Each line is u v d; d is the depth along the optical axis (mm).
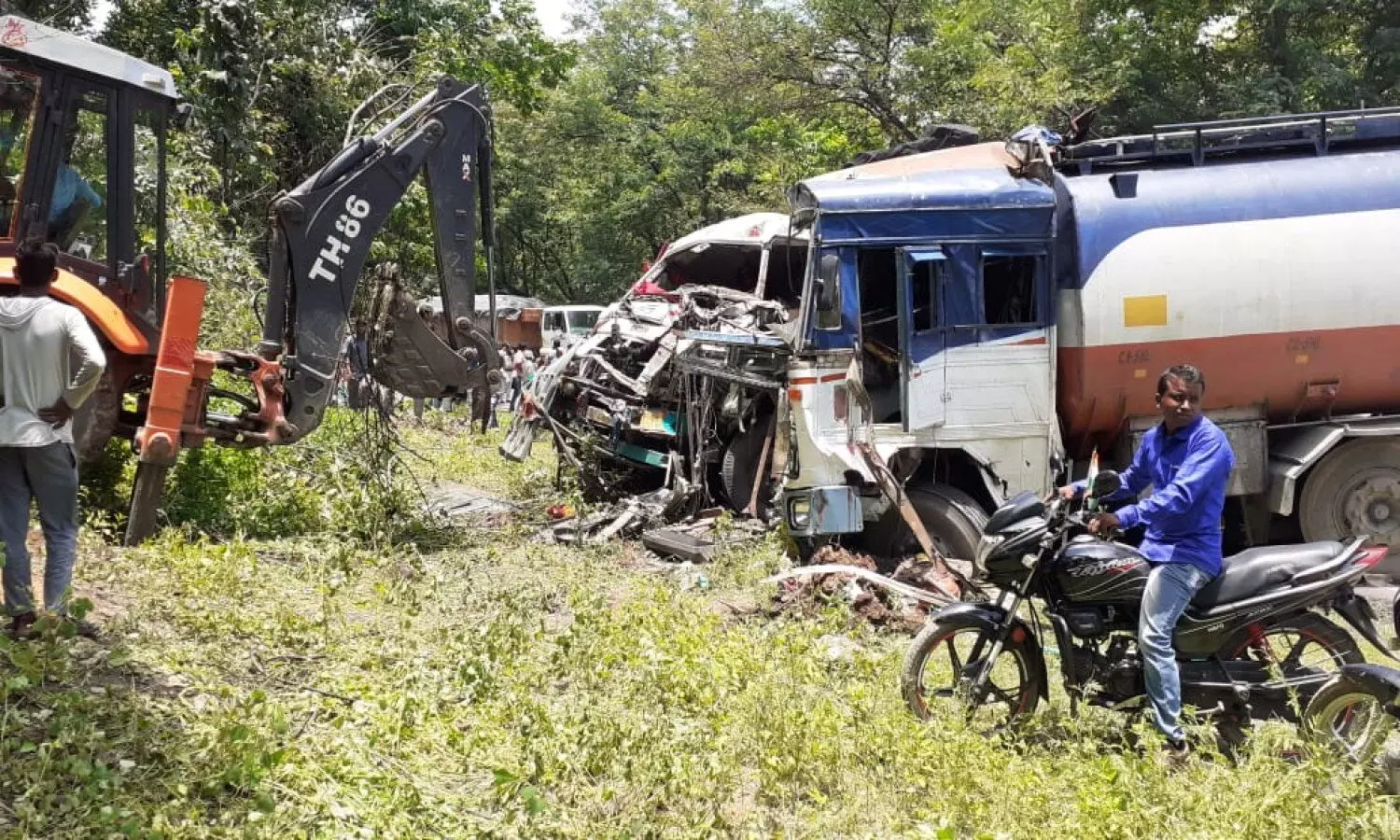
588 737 4996
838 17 28938
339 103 19875
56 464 5289
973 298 9219
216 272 12523
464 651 6113
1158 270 8961
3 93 7797
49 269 5324
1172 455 5395
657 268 14539
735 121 39438
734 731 5352
